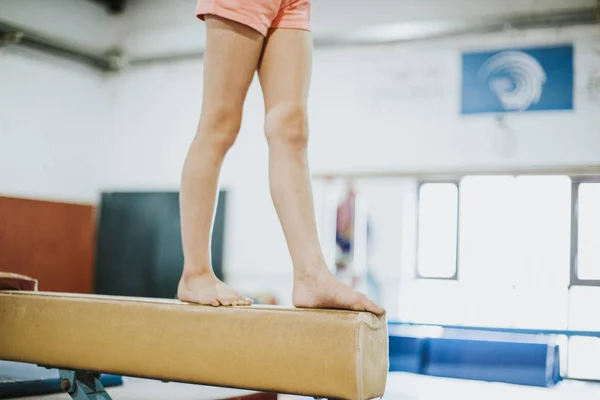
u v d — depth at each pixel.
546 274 5.96
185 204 1.42
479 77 6.07
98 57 7.49
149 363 1.36
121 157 7.64
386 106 6.40
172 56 7.39
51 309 1.50
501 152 5.93
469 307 6.14
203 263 1.42
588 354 5.68
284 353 1.21
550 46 5.85
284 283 6.64
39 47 6.92
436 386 4.81
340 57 6.60
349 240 6.35
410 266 6.32
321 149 6.60
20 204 5.92
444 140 6.15
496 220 6.16
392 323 5.98
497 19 5.91
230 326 1.27
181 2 7.39
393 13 6.37
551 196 5.99
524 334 5.62
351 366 1.15
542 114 5.84
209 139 1.40
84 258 6.49
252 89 7.02
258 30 1.36
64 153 7.28
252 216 6.85
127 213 7.50
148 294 7.29
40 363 1.52
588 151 5.67
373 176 6.36
